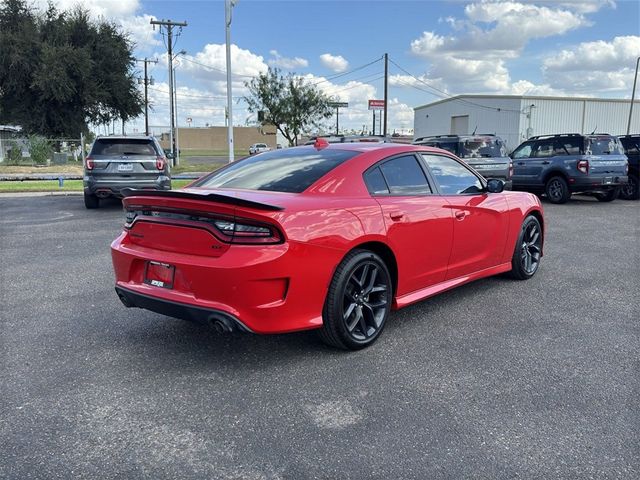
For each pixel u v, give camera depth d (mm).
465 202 4879
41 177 21766
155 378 3508
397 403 3178
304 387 3383
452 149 12906
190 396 3264
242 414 3053
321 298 3646
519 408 3115
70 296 5324
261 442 2777
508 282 5922
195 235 3492
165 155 12906
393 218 4086
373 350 3975
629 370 3633
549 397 3246
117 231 9211
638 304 5117
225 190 4035
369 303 4055
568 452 2682
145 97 45406
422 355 3881
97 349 3982
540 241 6164
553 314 4805
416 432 2867
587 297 5344
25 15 38375
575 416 3025
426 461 2613
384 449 2713
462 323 4566
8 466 2564
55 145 33062
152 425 2936
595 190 13469
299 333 4312
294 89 38375
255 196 3748
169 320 4613
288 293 3453
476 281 5973
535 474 2514
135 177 11766
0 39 35250
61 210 12164
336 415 3041
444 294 5461
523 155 14805
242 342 4117
